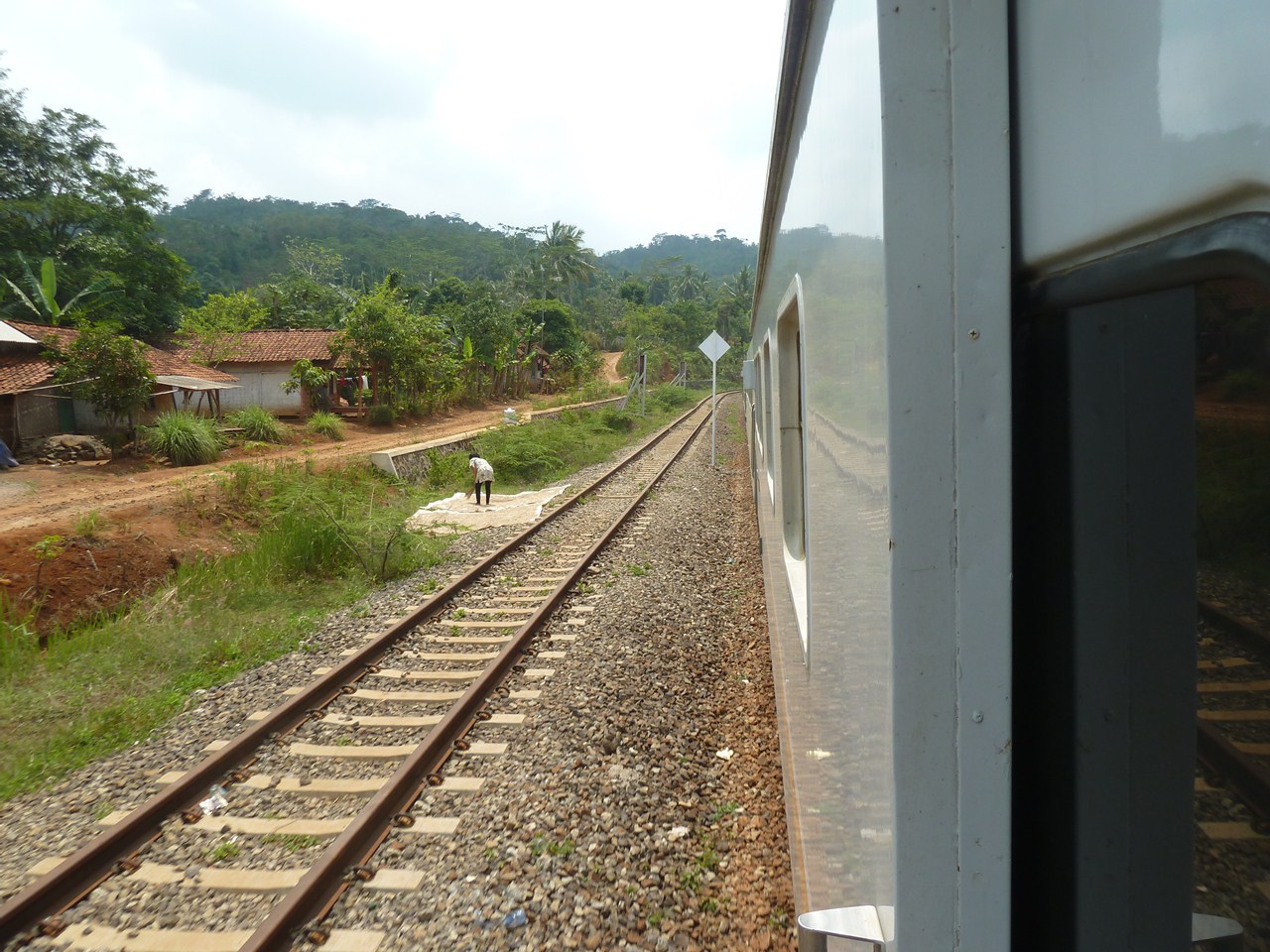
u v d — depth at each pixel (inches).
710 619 307.3
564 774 187.6
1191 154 24.1
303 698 228.8
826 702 64.9
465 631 298.4
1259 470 26.3
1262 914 27.6
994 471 37.0
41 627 325.4
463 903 144.4
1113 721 34.2
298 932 137.9
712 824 170.1
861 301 46.1
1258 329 25.6
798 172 98.0
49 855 165.9
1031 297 35.9
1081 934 35.5
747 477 708.7
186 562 412.8
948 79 36.9
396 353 1202.6
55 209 1218.0
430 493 674.8
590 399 1728.6
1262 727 27.6
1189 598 31.0
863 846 46.2
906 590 37.8
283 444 906.1
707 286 4498.0
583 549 426.0
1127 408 32.3
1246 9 21.4
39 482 629.9
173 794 178.1
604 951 133.3
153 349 1093.1
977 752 37.5
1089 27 29.8
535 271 3356.3
